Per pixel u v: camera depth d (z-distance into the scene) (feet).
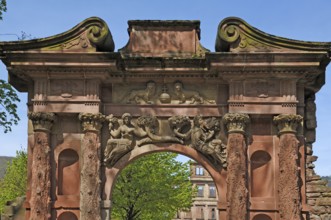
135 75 70.90
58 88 69.77
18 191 185.16
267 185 68.90
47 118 68.69
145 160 139.95
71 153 70.33
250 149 69.26
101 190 68.95
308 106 74.38
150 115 70.59
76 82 69.87
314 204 72.95
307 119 74.02
